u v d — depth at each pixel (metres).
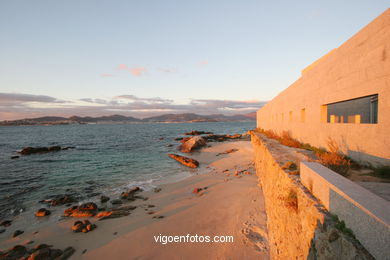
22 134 84.75
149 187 14.70
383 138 4.70
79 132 95.81
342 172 4.89
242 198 10.81
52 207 11.57
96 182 16.31
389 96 4.49
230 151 29.52
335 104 7.26
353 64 5.78
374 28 4.87
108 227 8.97
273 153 8.58
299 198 4.16
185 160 22.64
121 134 78.31
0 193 13.95
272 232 6.70
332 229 2.79
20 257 7.15
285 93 14.11
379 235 1.97
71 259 6.96
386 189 3.75
